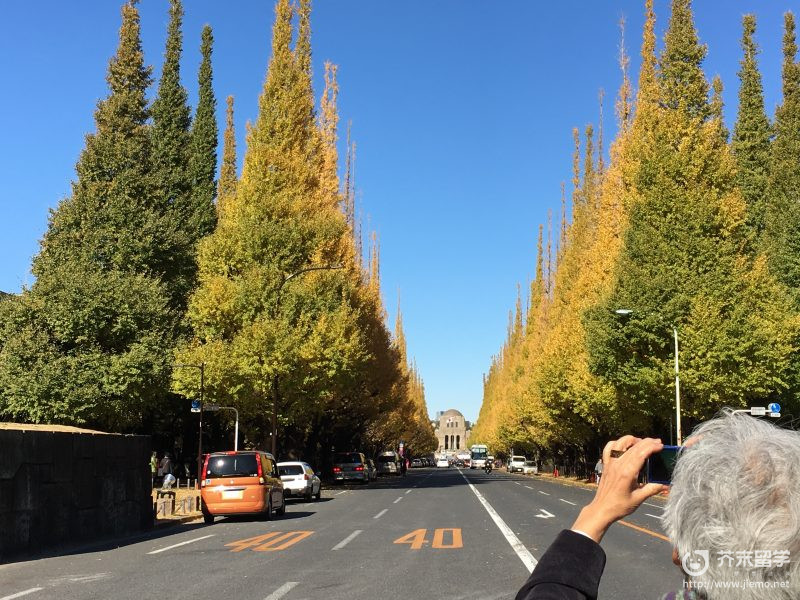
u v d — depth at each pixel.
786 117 42.16
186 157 47.38
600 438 48.56
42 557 13.74
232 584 10.20
